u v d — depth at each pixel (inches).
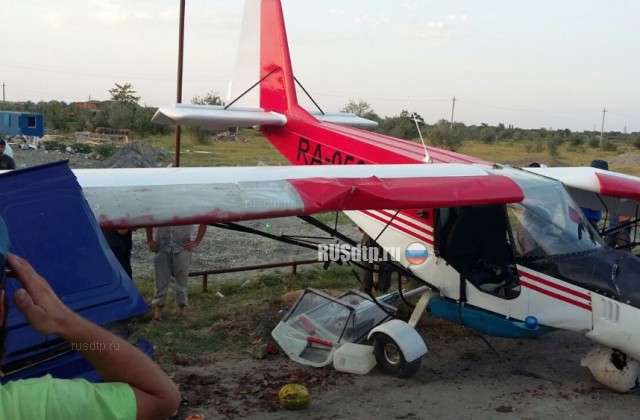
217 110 390.6
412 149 307.1
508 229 239.1
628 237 374.0
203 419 188.4
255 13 441.7
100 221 149.2
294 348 252.5
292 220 567.8
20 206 105.3
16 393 51.2
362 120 441.4
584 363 230.7
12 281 97.3
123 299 106.6
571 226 236.5
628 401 217.8
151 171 177.9
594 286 215.0
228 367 241.8
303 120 375.9
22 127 1221.1
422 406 210.4
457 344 277.3
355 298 270.1
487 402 214.7
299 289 350.6
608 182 305.3
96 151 1099.3
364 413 203.9
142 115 1968.5
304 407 205.3
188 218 160.6
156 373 58.8
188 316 300.2
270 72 424.8
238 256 431.5
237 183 179.5
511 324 236.2
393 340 230.7
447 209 251.9
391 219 262.1
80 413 53.0
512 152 1861.5
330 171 217.5
